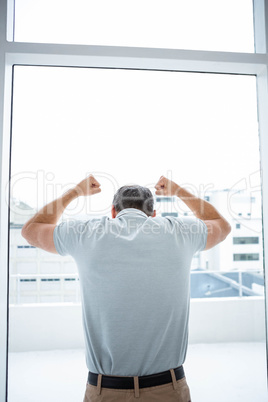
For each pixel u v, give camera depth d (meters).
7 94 0.92
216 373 1.67
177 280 0.80
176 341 0.80
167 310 0.78
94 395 0.76
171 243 0.80
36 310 1.87
